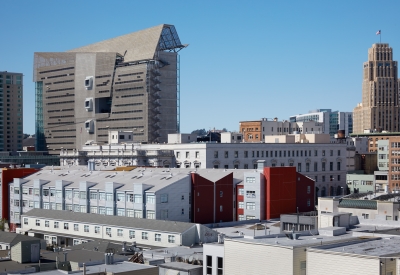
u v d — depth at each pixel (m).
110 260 88.25
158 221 135.12
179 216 156.62
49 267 93.50
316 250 69.75
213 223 156.38
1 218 195.88
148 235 132.38
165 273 93.81
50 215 158.75
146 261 100.56
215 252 84.00
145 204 154.38
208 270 84.81
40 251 108.31
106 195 163.75
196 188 159.75
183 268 92.06
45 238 155.50
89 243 124.69
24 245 95.81
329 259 68.44
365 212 132.88
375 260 64.75
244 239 79.69
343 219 106.94
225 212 167.00
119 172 185.50
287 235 85.62
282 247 71.69
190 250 113.25
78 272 80.94
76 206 172.38
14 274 83.94
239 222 154.50
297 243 77.44
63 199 175.88
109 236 141.38
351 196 145.62
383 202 130.12
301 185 177.12
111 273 79.31
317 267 69.50
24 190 188.62
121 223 139.88
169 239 127.62
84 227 147.25
